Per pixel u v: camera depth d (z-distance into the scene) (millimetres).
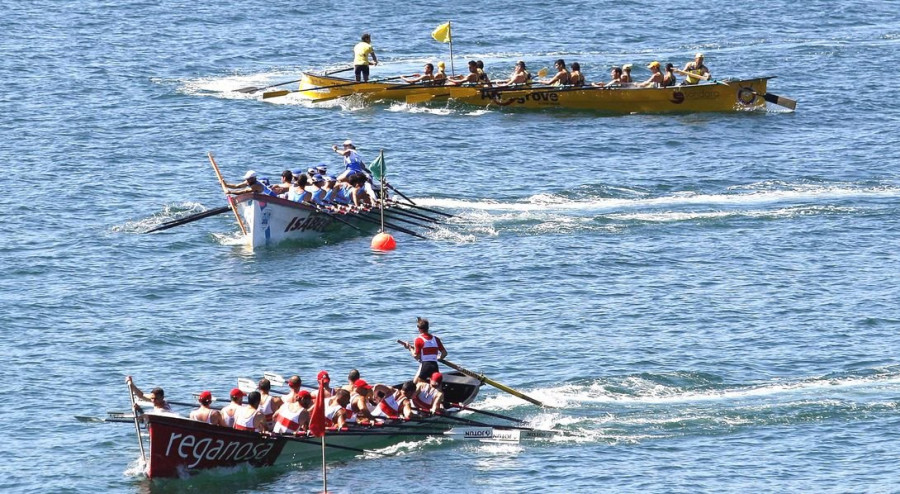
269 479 105875
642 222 177000
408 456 110938
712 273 156250
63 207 180125
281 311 143750
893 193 190375
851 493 102062
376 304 146125
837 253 163375
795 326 138500
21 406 118000
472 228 174625
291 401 109688
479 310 144375
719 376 125938
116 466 107062
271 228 166500
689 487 103562
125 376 125125
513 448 111875
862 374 125812
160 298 147500
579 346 133500
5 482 104000
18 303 144250
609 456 109750
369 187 180000
